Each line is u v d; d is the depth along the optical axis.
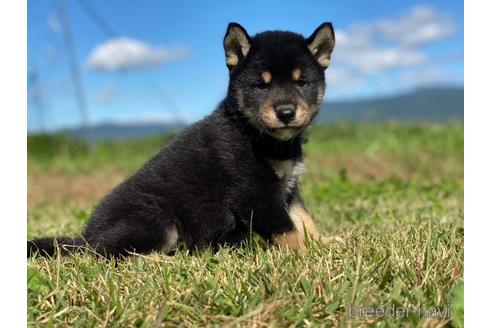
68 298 0.55
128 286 0.57
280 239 0.71
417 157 1.74
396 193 1.17
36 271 0.58
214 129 0.73
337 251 0.64
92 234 0.73
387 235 0.69
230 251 0.69
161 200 0.73
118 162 1.91
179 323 0.51
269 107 0.71
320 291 0.53
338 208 1.06
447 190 1.19
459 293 0.51
